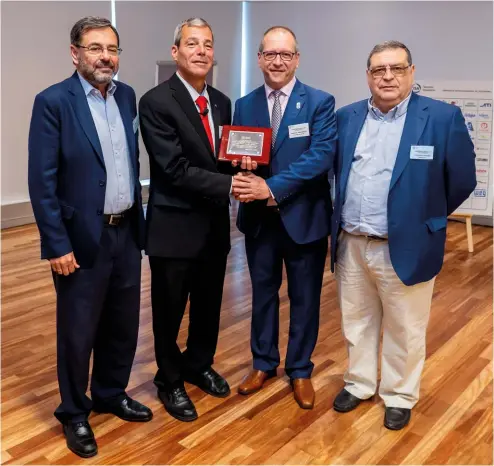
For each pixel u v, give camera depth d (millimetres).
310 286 2631
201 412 2590
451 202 2381
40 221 2100
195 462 2246
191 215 2408
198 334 2723
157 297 2490
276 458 2271
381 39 6645
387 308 2430
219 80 7605
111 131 2180
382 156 2291
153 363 3053
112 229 2238
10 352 3170
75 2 5934
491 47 5949
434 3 6211
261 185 2340
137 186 2309
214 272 2586
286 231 2514
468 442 2377
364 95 6926
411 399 2527
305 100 2443
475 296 4055
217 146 2426
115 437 2404
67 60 5996
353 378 2654
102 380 2539
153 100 2289
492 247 5355
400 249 2289
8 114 5645
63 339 2268
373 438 2398
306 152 2416
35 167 2061
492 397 2723
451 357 3129
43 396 2732
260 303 2719
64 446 2348
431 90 5238
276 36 2346
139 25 6582
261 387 2795
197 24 2256
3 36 5441
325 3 6977
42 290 4102
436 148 2236
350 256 2482
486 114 5070
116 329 2441
